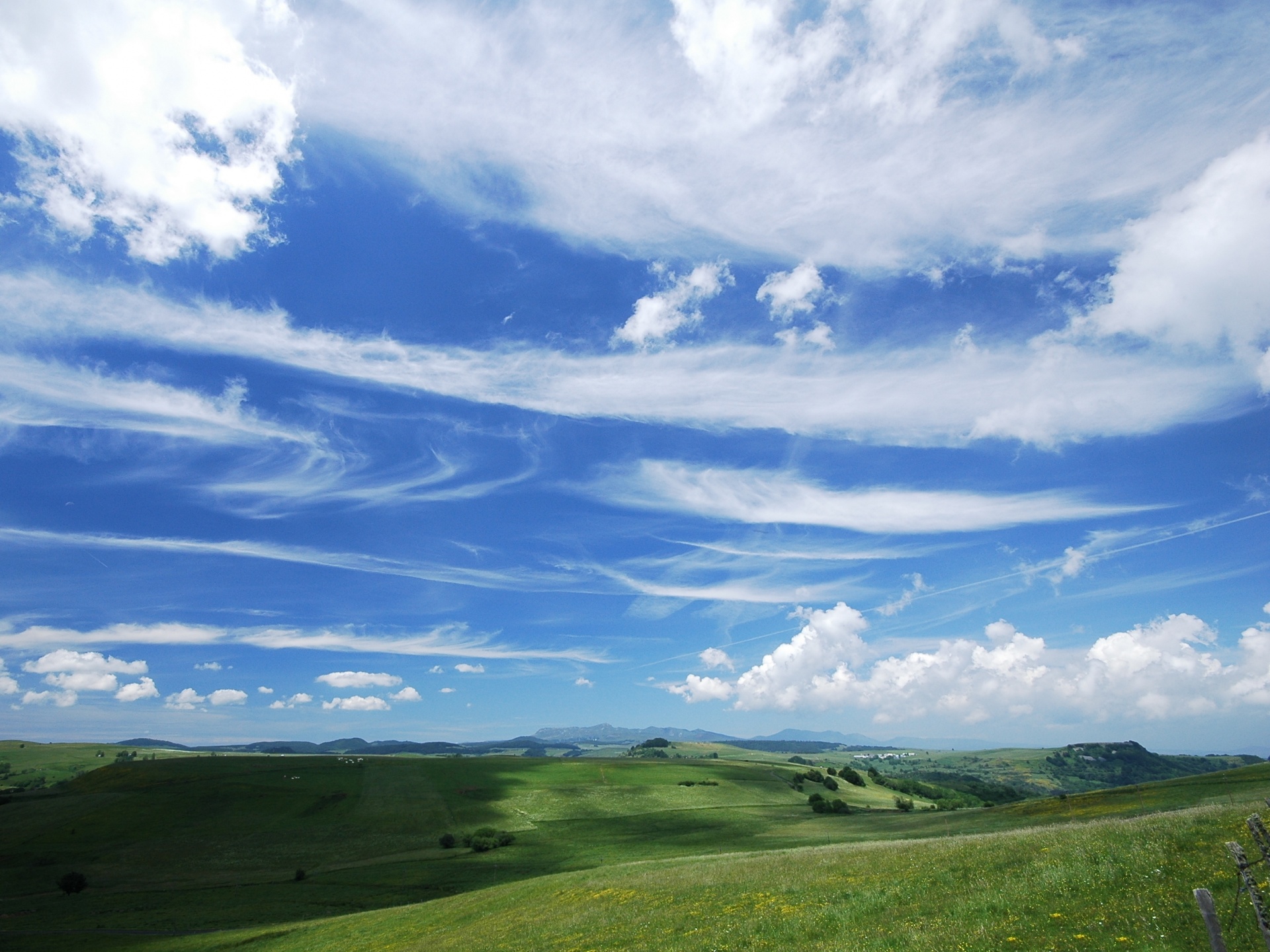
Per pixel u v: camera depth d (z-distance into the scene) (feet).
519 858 349.82
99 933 244.22
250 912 264.72
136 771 639.76
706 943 71.92
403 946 125.90
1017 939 49.57
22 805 535.60
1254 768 244.63
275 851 407.64
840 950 57.16
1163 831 69.92
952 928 56.18
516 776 633.20
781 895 87.71
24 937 243.40
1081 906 54.03
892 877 82.07
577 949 85.40
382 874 328.49
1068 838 80.59
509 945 98.17
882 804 570.05
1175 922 46.55
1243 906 45.47
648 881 124.26
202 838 440.86
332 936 160.66
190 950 185.68
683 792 573.33
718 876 114.21
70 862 394.52
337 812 501.15
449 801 533.96
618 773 652.07
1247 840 58.13
